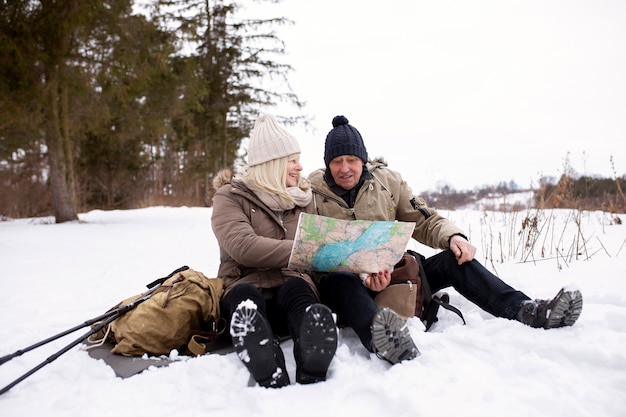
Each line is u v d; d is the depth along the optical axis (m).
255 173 2.56
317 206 2.81
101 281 4.34
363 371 1.91
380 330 1.92
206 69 16.33
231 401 1.79
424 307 2.52
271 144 2.54
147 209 14.39
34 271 4.85
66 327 2.95
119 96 10.27
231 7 16.02
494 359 1.96
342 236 2.20
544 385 1.71
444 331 2.28
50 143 10.52
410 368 1.88
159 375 2.03
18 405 1.85
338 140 2.73
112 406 1.80
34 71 9.16
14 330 2.88
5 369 2.24
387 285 2.43
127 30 9.98
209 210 13.93
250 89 16.73
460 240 2.51
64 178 10.66
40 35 9.01
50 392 1.95
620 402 1.58
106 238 7.45
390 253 2.25
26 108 9.72
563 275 3.32
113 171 18.58
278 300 2.26
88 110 11.62
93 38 10.01
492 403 1.63
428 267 2.66
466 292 2.47
